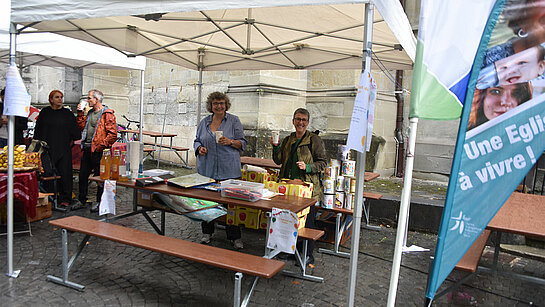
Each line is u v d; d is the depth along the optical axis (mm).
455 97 2049
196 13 4441
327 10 3996
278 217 3264
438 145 8711
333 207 4664
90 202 6738
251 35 5387
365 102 2479
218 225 5805
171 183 4219
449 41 2016
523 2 1775
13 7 3359
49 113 6387
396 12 2982
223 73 10086
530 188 5977
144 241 3275
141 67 7367
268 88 9102
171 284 3748
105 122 6191
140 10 2850
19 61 8422
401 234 2125
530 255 4957
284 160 4688
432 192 7305
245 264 2828
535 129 1783
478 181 1837
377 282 4027
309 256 4387
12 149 3703
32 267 4008
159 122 12914
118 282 3740
